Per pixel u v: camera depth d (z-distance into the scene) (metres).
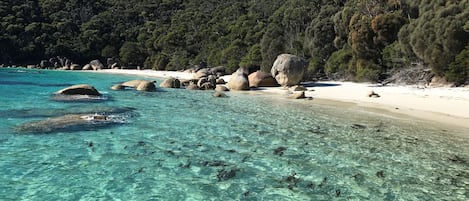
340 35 49.75
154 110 20.05
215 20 89.50
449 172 10.52
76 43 87.94
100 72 70.88
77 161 10.64
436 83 33.50
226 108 21.73
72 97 23.45
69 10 99.25
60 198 8.14
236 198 8.48
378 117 19.20
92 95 24.69
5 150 11.40
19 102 20.89
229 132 15.05
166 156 11.48
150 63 81.75
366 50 42.59
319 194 8.84
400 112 20.83
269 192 8.89
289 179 9.79
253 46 61.25
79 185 8.91
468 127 16.59
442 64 32.59
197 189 8.96
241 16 81.12
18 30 83.25
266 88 34.88
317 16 57.72
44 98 22.83
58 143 12.39
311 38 53.56
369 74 39.06
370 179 9.90
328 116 19.41
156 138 13.66
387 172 10.47
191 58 76.88
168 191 8.77
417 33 34.31
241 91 32.72
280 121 17.75
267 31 58.56
